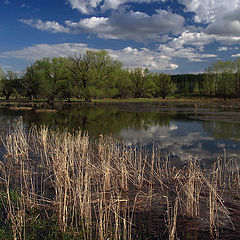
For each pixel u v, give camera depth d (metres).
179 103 57.66
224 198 6.54
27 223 5.34
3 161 9.98
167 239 4.87
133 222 5.50
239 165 9.54
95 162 9.92
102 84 57.09
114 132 17.80
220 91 70.00
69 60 55.22
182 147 12.72
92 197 6.68
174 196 6.84
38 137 14.36
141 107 45.78
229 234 4.98
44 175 8.44
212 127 19.53
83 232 4.77
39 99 78.69
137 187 7.46
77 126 21.08
